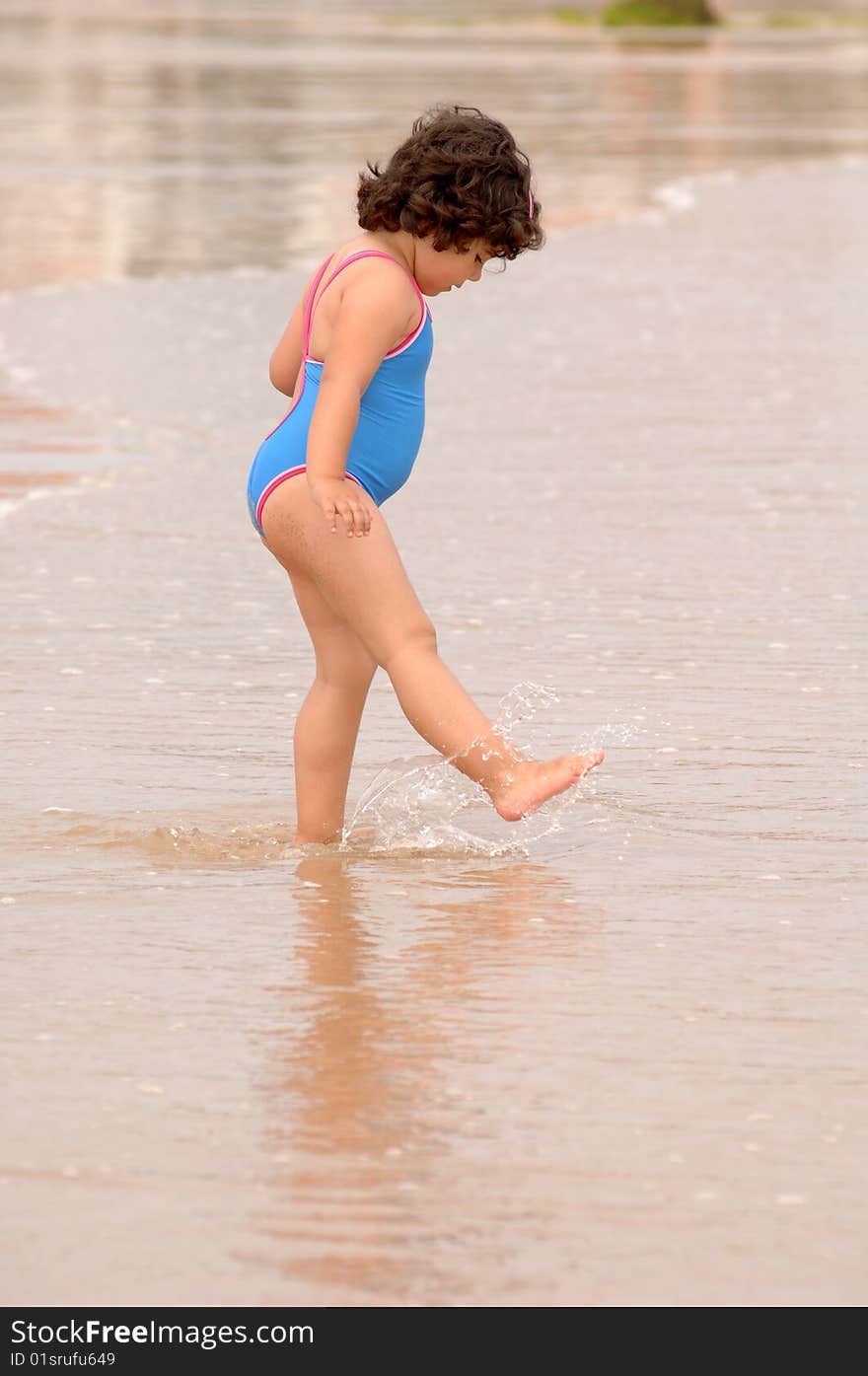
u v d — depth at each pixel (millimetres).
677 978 14242
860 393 42281
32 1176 11234
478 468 35562
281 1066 12695
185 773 19703
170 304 54562
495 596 26766
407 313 17406
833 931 15219
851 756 20078
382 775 19609
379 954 14781
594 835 17828
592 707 21734
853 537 30141
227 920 15578
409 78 139250
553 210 73875
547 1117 11961
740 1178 11203
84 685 22750
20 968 14484
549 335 49750
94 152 95188
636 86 136750
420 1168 11305
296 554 17625
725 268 60344
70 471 35531
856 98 132625
